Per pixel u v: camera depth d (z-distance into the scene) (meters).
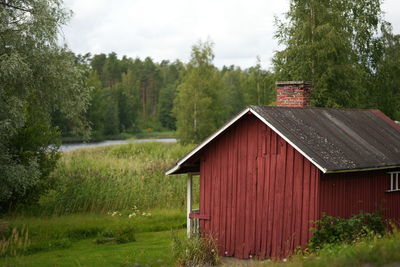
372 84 31.84
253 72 66.56
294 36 28.12
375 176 13.45
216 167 13.83
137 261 13.70
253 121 13.06
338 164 11.45
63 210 21.86
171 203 23.44
